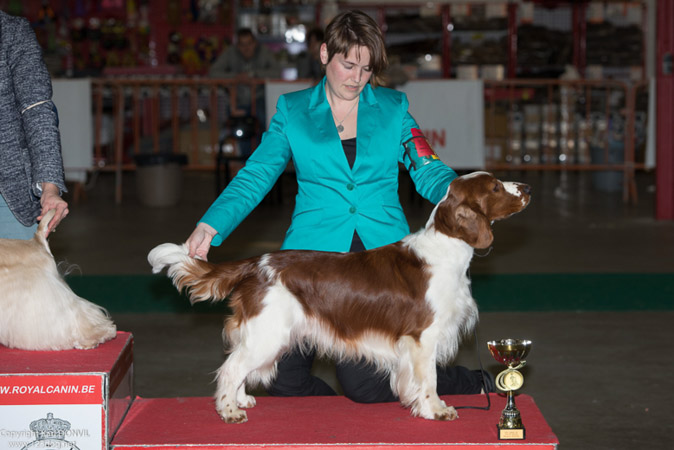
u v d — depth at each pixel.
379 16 14.86
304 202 3.14
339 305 2.81
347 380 3.04
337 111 3.14
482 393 3.33
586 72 14.95
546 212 10.14
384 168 3.12
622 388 4.11
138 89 11.66
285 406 2.98
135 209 10.34
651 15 14.94
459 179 2.82
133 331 5.20
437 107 10.08
